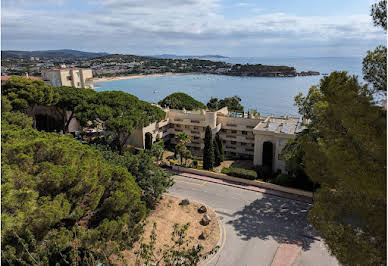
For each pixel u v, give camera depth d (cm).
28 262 1473
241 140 5181
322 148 1540
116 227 1803
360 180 1180
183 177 4038
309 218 1636
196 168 4300
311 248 2377
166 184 3028
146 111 4969
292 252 2327
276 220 2834
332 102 1466
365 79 1702
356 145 1273
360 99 1287
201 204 3145
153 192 2905
